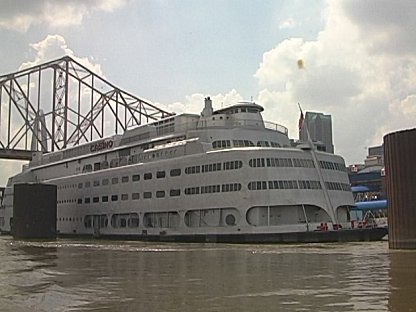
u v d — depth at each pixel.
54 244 79.56
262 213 70.75
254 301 21.14
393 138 46.75
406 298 20.86
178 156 84.06
